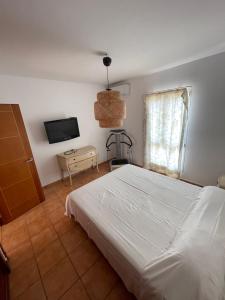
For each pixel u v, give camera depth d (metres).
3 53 1.52
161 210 1.47
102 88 3.76
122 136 3.95
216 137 2.25
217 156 2.31
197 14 1.10
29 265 1.50
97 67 2.25
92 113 3.69
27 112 2.62
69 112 3.23
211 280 0.75
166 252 1.00
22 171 2.27
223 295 0.72
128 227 1.29
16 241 1.80
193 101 2.35
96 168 3.90
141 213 1.45
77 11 0.98
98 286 1.28
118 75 2.84
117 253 1.12
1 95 2.30
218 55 1.95
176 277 0.81
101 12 1.01
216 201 1.33
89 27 1.19
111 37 1.37
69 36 1.30
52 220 2.13
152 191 1.80
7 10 0.91
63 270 1.43
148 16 1.09
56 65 2.03
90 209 1.56
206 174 2.52
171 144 2.78
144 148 3.38
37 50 1.52
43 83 2.75
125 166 2.57
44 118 2.86
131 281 1.03
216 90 2.08
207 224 1.09
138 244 1.12
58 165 3.25
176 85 2.49
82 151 3.31
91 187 1.97
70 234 1.85
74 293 1.25
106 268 1.42
